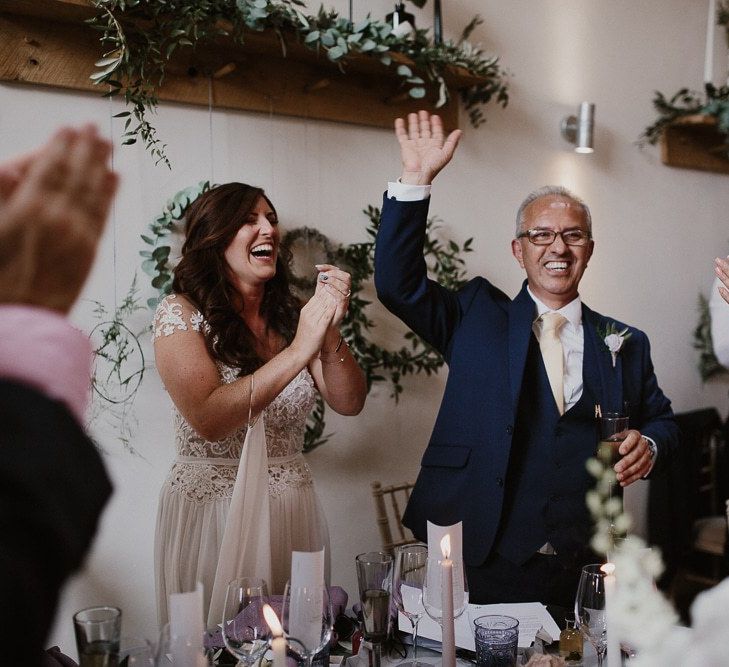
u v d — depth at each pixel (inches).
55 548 22.7
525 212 88.0
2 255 26.2
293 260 104.0
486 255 126.9
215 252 80.7
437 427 86.6
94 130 27.6
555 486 81.0
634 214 148.9
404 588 55.0
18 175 27.0
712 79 160.4
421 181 82.4
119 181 28.2
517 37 129.1
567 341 85.7
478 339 86.0
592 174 141.2
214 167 100.1
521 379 81.8
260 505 71.9
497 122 127.2
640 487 150.8
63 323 26.4
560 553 80.4
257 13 89.0
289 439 84.0
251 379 74.0
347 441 113.8
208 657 53.7
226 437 80.4
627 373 87.0
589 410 82.8
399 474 119.6
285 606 50.3
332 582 112.9
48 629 23.1
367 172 113.9
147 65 90.0
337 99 109.0
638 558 51.6
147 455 97.0
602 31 141.4
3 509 22.0
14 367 25.0
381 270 84.4
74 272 27.2
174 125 96.8
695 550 140.3
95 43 89.5
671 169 155.3
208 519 79.7
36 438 23.4
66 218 26.6
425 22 116.6
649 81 149.9
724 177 167.2
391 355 114.5
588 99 139.9
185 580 80.4
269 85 102.8
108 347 93.4
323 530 86.7
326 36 95.3
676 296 157.6
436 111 118.6
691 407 160.9
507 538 81.0
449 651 47.7
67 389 25.5
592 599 52.0
